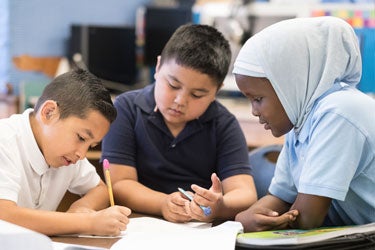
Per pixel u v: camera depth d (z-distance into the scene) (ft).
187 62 4.22
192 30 4.46
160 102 4.47
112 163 4.55
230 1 10.30
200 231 3.05
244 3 9.34
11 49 10.00
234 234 2.85
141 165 4.71
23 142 3.58
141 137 4.69
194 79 4.25
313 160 3.21
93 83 3.57
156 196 4.20
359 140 3.14
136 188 4.34
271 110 3.41
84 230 3.25
